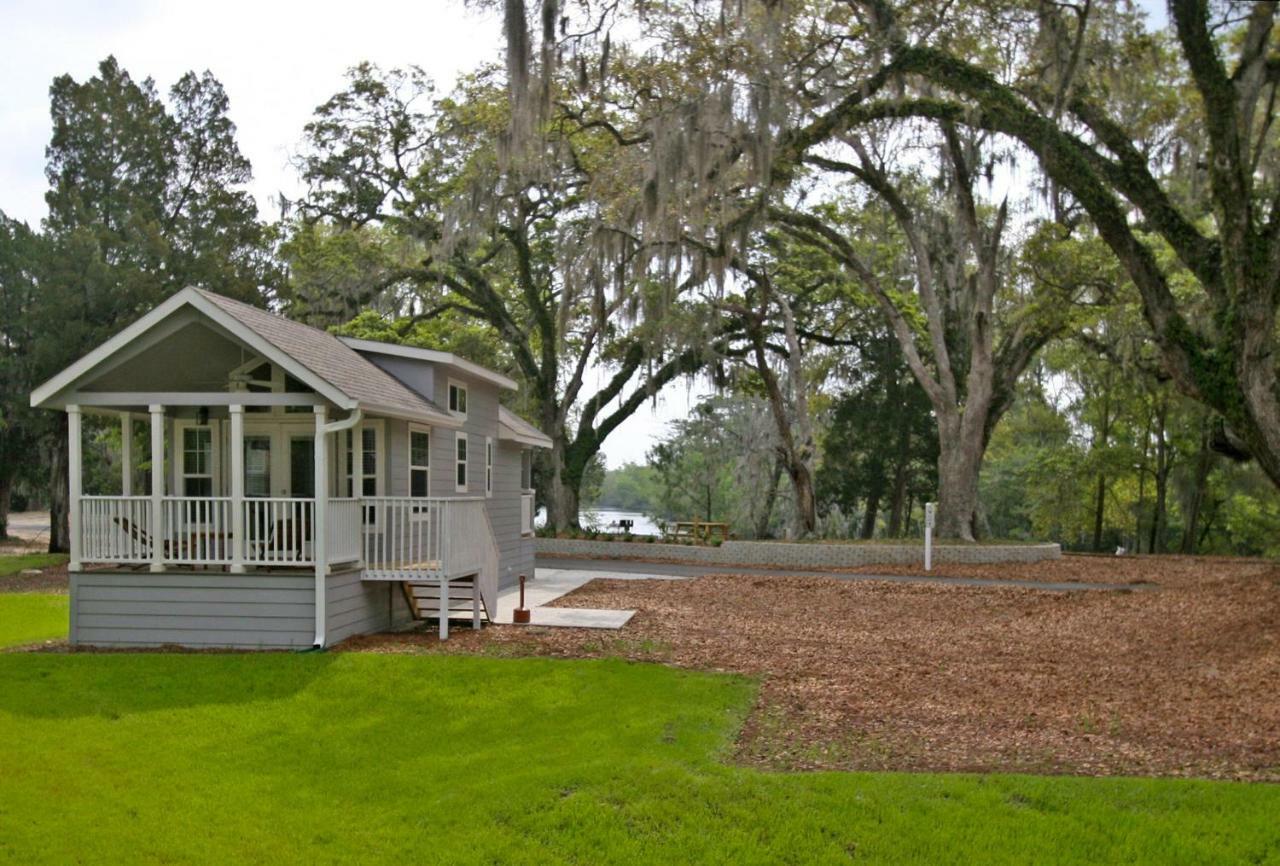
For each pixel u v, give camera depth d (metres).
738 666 11.90
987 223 29.48
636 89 21.80
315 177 33.59
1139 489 37.19
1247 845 6.45
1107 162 13.30
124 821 7.25
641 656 12.25
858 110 17.19
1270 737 8.52
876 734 9.03
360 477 13.95
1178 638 13.59
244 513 12.85
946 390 27.86
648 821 7.10
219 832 7.08
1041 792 7.31
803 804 7.25
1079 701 10.18
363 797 7.75
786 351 34.19
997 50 19.33
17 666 11.53
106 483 45.00
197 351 13.37
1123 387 32.50
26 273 32.81
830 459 40.00
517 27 16.41
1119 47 15.80
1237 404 11.34
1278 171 13.30
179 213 35.47
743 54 18.73
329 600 12.67
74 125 34.28
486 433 19.27
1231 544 38.34
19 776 8.12
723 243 20.97
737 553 26.98
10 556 30.56
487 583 14.87
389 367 16.42
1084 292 27.03
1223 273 11.34
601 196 23.72
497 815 7.23
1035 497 39.97
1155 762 8.02
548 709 9.87
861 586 20.78
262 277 34.59
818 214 31.20
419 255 33.12
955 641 14.16
